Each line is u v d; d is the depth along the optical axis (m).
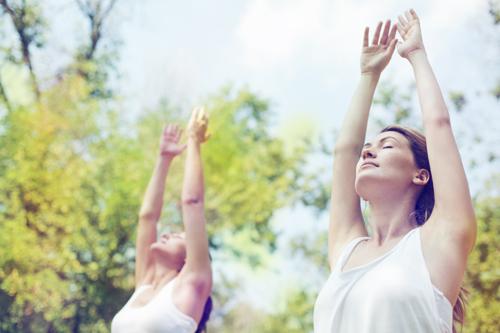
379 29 3.22
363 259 2.63
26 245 10.36
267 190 12.05
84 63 12.26
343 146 3.04
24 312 10.15
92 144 11.48
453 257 2.43
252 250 11.87
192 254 4.08
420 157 2.77
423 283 2.38
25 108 11.55
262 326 11.50
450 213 2.49
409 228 2.69
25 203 10.74
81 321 10.27
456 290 2.43
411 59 2.86
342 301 2.49
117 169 11.27
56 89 11.84
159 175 4.66
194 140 4.35
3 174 10.84
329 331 2.48
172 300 3.98
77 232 10.64
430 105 2.66
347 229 2.88
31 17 12.20
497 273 8.31
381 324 2.35
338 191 2.96
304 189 12.24
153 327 3.89
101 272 10.47
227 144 12.62
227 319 11.48
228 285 11.72
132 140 11.85
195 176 4.22
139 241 4.51
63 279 10.41
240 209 11.97
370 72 3.17
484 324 8.16
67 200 10.79
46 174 10.98
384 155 2.76
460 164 2.55
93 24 12.56
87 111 11.69
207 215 11.95
